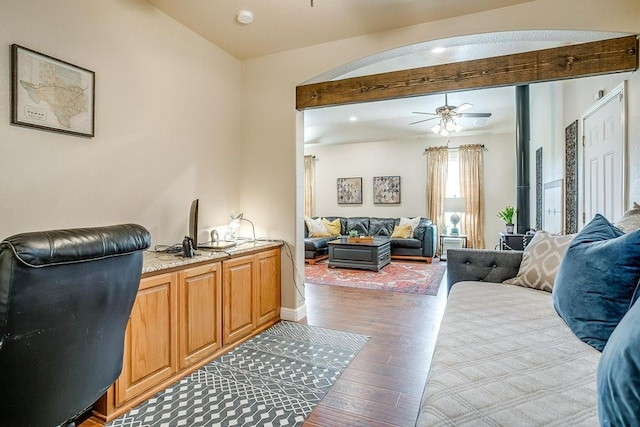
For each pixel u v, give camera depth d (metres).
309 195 8.91
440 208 7.76
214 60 3.26
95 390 1.20
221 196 3.35
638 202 2.40
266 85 3.50
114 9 2.35
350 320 3.36
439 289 4.56
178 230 2.86
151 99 2.62
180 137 2.88
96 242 1.05
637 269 1.32
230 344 2.69
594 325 1.39
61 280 0.97
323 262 6.85
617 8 2.41
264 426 1.73
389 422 1.76
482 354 1.32
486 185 7.54
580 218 3.61
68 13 2.07
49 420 1.06
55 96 1.99
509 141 7.38
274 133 3.46
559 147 4.36
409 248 6.97
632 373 0.74
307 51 3.31
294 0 2.54
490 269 2.70
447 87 2.92
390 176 8.27
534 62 2.69
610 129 2.88
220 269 2.58
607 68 2.50
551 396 1.03
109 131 2.31
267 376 2.24
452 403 1.02
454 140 7.77
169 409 1.88
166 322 2.12
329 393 2.04
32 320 0.93
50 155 1.98
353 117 6.57
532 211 6.04
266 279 3.17
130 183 2.46
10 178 1.80
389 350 2.64
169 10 2.68
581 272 1.55
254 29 2.97
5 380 0.94
